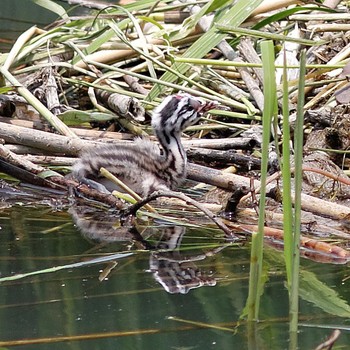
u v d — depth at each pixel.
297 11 13.88
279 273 8.68
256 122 13.44
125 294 8.05
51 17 19.89
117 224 10.55
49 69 13.98
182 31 14.25
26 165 11.93
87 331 7.19
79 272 8.68
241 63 12.99
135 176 12.05
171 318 7.46
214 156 12.41
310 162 11.91
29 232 10.14
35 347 6.90
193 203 10.18
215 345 6.91
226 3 13.89
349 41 14.56
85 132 13.19
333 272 8.77
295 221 7.16
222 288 8.22
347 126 12.56
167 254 9.29
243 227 10.28
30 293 8.10
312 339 7.04
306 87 13.76
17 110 13.55
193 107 12.37
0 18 19.52
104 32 14.11
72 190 11.62
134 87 14.12
